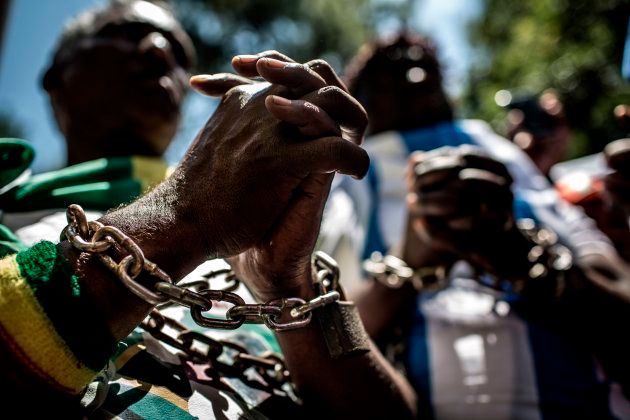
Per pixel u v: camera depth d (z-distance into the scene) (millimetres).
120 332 807
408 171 1398
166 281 797
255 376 1133
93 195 1442
